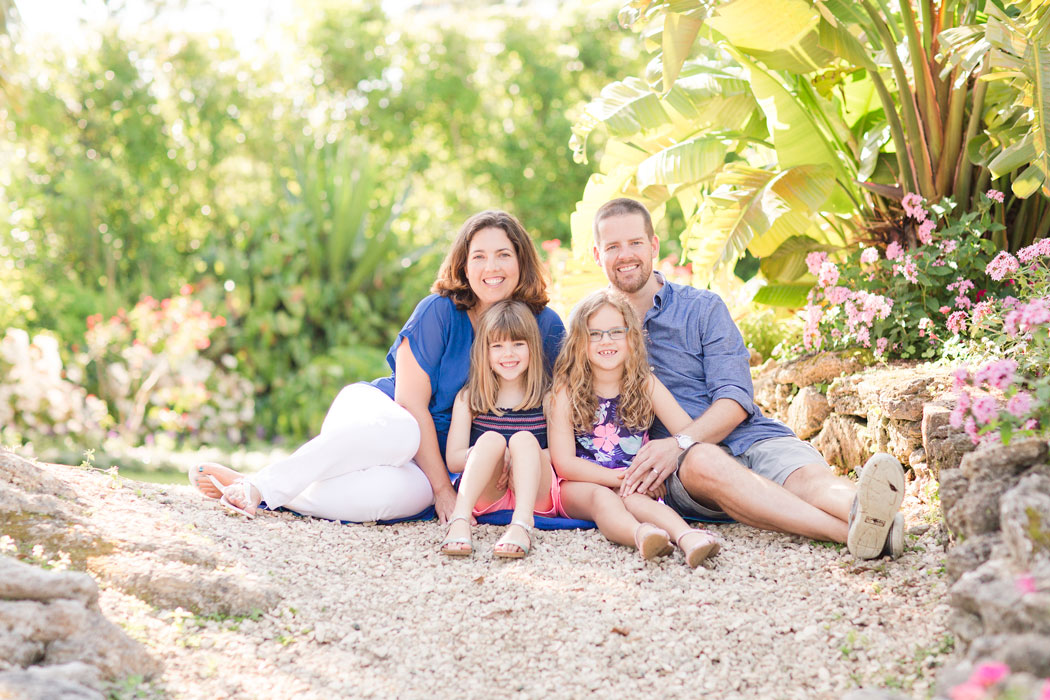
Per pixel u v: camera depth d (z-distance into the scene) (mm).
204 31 13234
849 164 4895
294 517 3422
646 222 3660
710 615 2602
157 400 8914
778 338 5414
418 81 14102
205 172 13039
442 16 14594
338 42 13883
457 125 14672
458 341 3664
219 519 3234
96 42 12672
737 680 2279
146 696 2104
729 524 3375
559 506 3438
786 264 5016
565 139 14094
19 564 2232
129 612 2461
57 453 7359
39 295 10531
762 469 3322
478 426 3537
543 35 14391
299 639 2494
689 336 3586
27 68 11336
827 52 4344
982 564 2211
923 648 2301
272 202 12023
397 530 3391
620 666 2369
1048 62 3461
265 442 9695
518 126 14438
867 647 2363
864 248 4633
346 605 2705
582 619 2605
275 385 10039
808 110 4773
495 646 2486
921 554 2867
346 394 3662
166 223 12727
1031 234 4379
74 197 11773
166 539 2859
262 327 10180
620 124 4812
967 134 4242
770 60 4426
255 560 2908
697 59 5074
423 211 13055
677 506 3396
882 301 4023
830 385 4199
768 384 4727
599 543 3188
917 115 4352
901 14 4508
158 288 11336
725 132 4953
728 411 3385
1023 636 1807
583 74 14742
